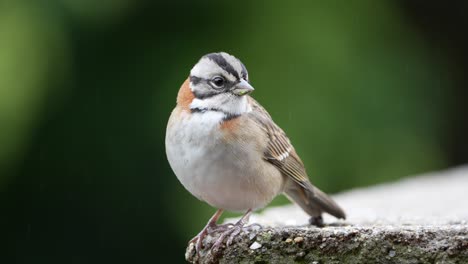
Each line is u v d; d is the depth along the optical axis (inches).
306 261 229.5
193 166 281.7
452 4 651.5
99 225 538.9
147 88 496.7
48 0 460.1
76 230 543.2
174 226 500.4
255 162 286.2
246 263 235.3
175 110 295.4
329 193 468.4
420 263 220.1
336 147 471.2
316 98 470.6
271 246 232.7
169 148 289.3
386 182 487.5
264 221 335.9
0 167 474.6
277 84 469.7
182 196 482.9
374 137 481.7
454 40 666.2
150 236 532.1
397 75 506.3
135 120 502.0
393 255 222.2
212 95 292.5
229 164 280.4
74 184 526.6
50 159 517.7
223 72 292.5
